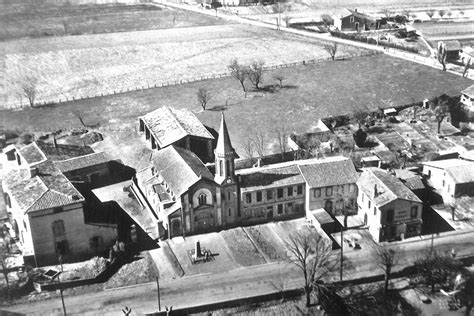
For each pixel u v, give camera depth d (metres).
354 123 168.75
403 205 119.06
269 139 160.50
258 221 128.12
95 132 168.88
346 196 128.38
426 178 139.62
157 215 127.75
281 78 199.75
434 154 148.88
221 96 191.50
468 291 103.94
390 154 148.62
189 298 105.00
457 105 178.00
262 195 126.06
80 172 142.25
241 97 189.75
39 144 151.38
